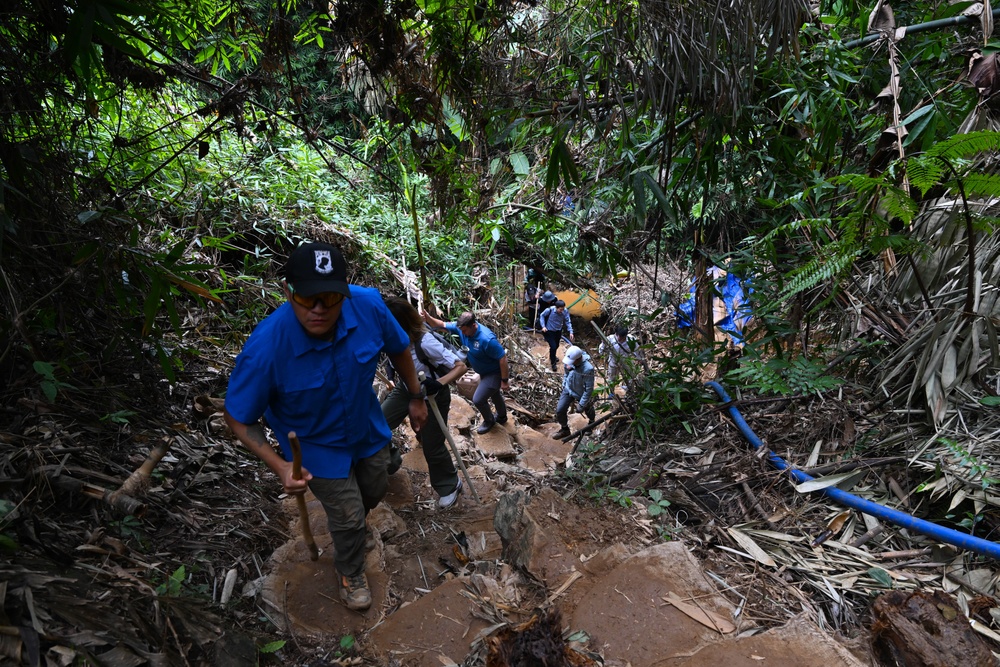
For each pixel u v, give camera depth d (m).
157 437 3.49
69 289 3.30
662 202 3.35
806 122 3.57
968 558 2.59
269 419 2.65
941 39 3.51
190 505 3.13
